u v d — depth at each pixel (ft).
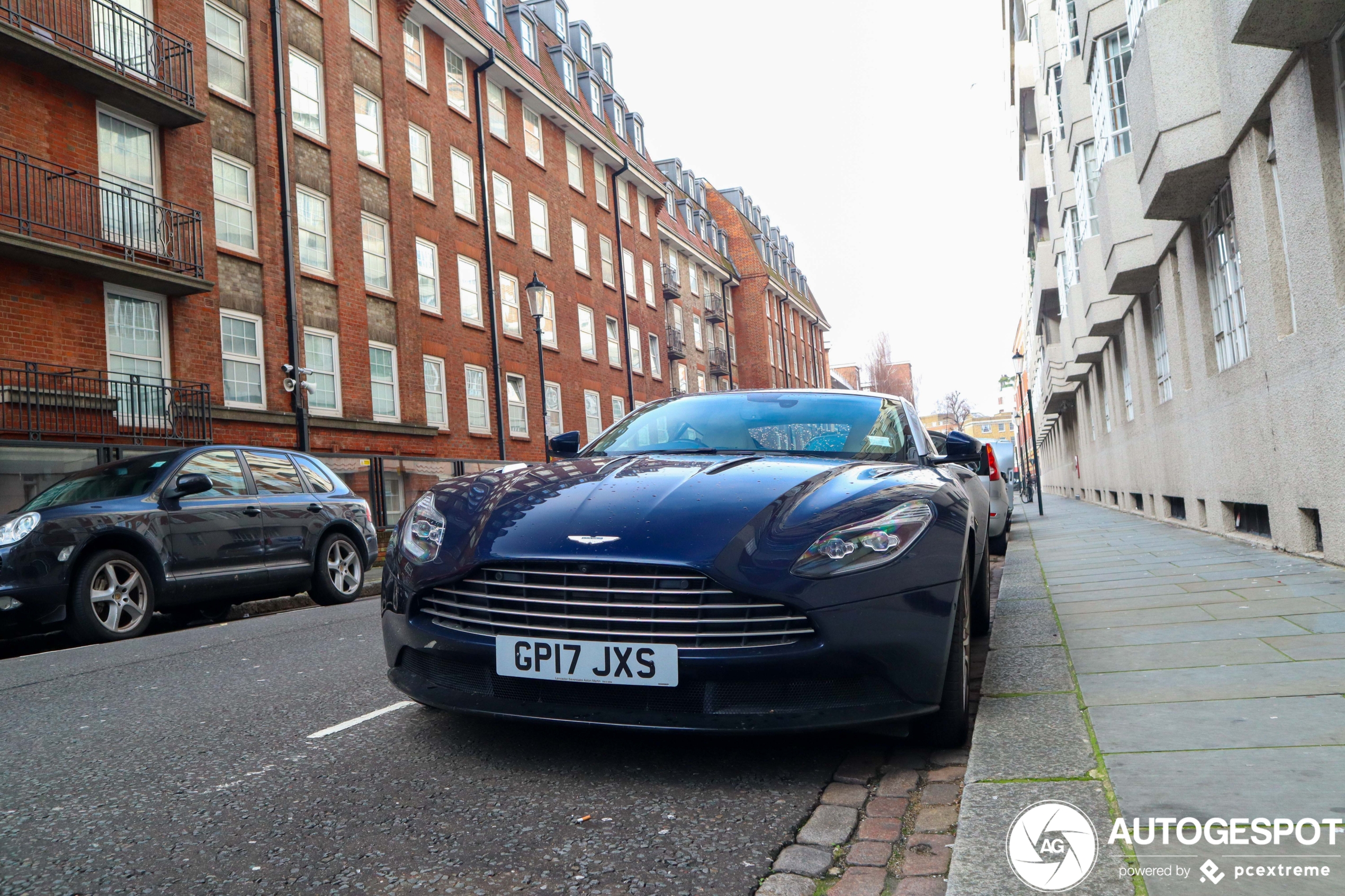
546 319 87.76
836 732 11.00
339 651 18.40
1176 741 8.93
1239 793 7.43
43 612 21.34
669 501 10.10
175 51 45.73
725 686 9.02
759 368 165.89
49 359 38.52
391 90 64.95
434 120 71.87
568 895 6.78
